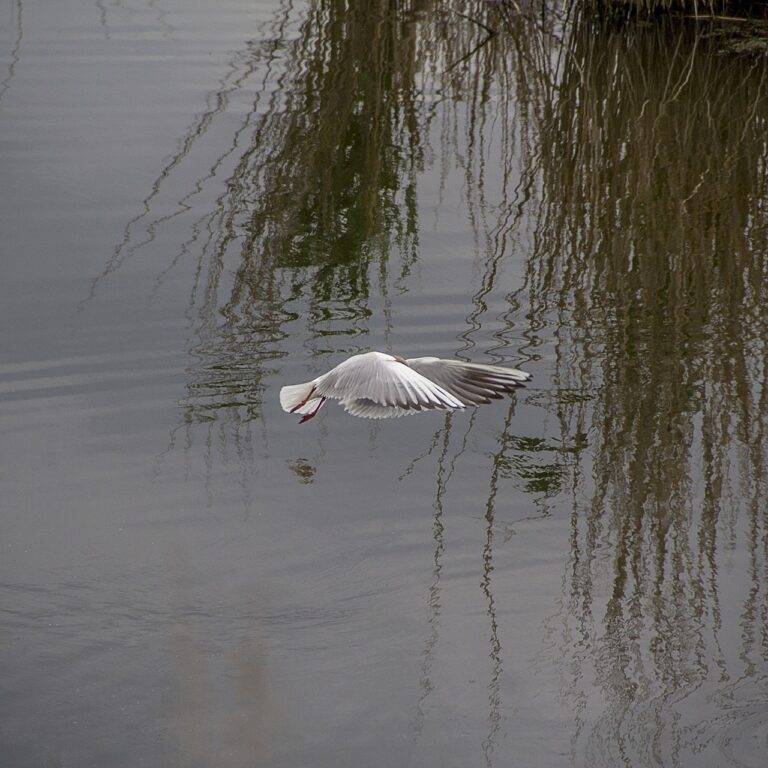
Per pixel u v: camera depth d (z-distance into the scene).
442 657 9.99
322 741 9.10
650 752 8.97
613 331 15.33
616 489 12.33
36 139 20.83
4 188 18.91
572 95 23.38
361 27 26.86
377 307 15.84
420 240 17.78
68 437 13.25
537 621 10.43
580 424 13.52
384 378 6.49
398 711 9.41
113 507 12.05
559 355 14.78
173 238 17.64
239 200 18.92
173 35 26.45
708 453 12.86
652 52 25.52
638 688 9.62
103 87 23.31
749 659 9.89
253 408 13.84
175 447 13.12
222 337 15.14
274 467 12.77
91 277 16.47
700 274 16.73
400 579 10.98
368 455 13.04
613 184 19.70
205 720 9.30
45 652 10.03
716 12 27.78
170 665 9.91
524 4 27.98
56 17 27.77
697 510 11.96
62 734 9.16
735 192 19.31
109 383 14.20
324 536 11.60
